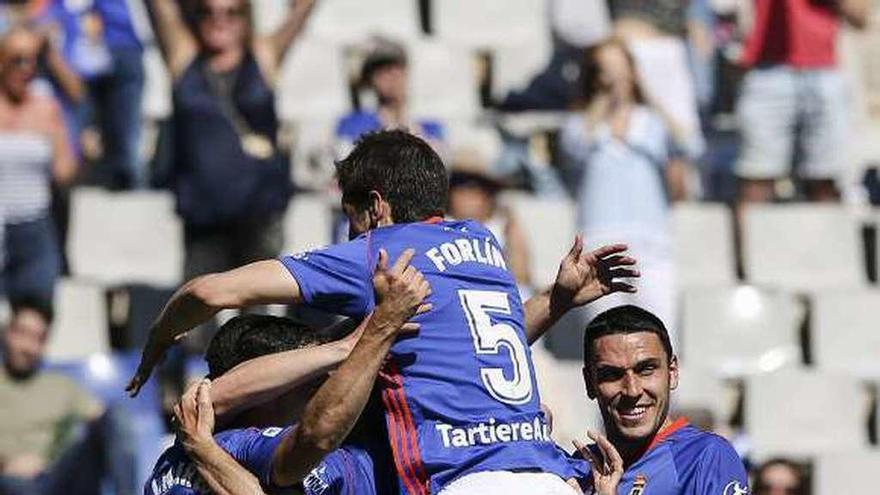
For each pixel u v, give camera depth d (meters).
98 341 35.22
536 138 38.78
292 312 28.75
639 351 18.50
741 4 42.44
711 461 18.39
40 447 31.92
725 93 41.28
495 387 17.34
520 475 17.11
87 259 36.62
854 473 34.66
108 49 37.06
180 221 33.00
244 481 17.11
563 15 39.38
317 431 16.55
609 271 18.83
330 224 35.00
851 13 38.66
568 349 34.00
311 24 41.91
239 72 30.81
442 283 17.50
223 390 17.31
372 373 16.55
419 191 17.94
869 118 41.94
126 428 31.12
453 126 38.81
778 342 36.56
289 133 37.81
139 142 37.31
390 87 34.03
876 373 36.59
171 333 17.52
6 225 34.34
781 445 35.34
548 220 36.66
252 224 30.67
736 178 38.97
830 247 37.94
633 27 36.31
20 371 32.16
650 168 33.47
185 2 31.11
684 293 36.53
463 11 42.62
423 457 17.12
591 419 32.41
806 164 38.16
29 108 34.81
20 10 37.09
